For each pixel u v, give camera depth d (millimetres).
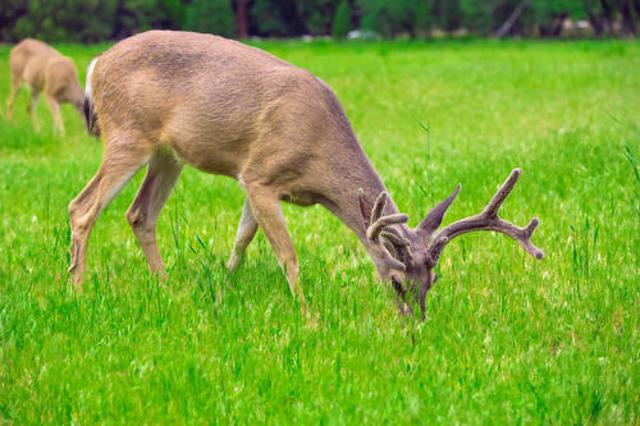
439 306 10320
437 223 9961
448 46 72062
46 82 27609
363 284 11164
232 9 89125
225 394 8172
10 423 7699
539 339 9570
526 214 14047
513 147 19906
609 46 66312
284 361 8836
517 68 45625
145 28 79750
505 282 11164
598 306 10234
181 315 10062
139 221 12055
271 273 11680
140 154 11477
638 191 14523
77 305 10023
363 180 10812
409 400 7992
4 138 24188
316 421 7719
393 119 27781
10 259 11914
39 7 73938
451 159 18469
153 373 8570
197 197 16141
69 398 8070
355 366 8836
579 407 7922
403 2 87250
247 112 10930
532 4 91562
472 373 8656
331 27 91438
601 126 22844
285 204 15477
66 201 15734
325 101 10930
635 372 8648
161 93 11297
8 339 9141
